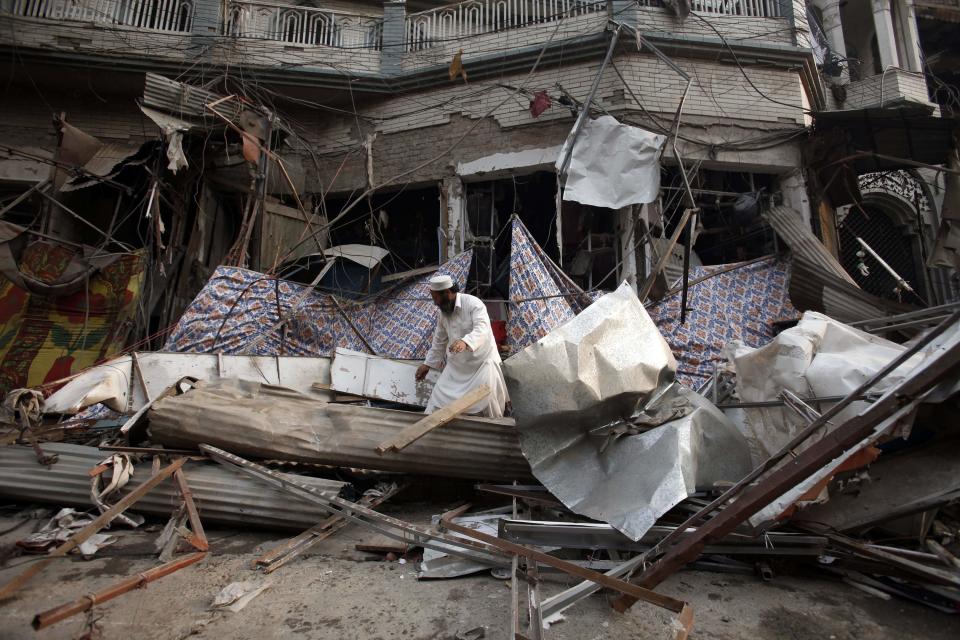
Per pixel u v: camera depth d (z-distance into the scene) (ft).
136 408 16.57
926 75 39.55
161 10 33.58
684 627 5.85
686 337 22.18
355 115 33.32
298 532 9.85
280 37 34.30
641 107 26.50
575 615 6.80
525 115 30.04
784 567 8.22
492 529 9.16
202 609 6.93
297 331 24.53
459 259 26.30
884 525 8.66
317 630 6.44
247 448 10.69
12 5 31.48
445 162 31.19
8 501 10.85
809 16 34.99
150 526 9.96
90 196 31.35
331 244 30.99
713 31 29.04
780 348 10.17
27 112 32.73
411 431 10.12
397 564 8.50
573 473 9.37
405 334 25.27
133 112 33.35
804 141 28.53
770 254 25.00
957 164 27.68
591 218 28.76
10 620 6.58
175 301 28.04
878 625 6.61
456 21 34.12
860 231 37.29
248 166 30.96
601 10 29.84
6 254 24.70
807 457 5.98
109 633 6.29
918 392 5.66
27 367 23.80
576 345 9.47
